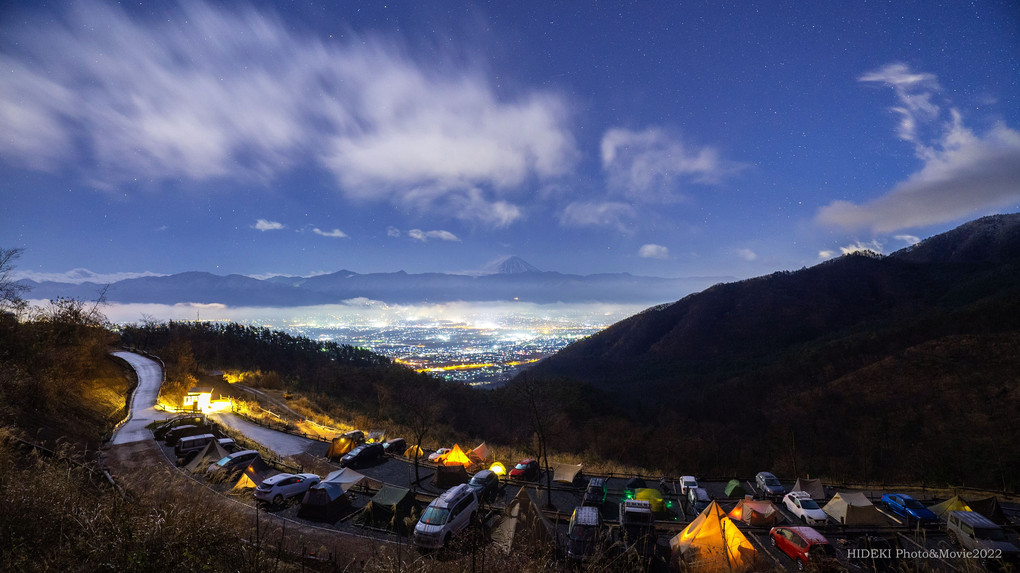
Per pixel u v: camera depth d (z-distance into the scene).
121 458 30.22
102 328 61.78
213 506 9.19
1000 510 24.38
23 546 7.68
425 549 17.97
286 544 18.34
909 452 52.41
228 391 60.72
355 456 35.50
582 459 46.28
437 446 46.09
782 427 66.75
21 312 41.50
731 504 30.62
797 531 20.28
